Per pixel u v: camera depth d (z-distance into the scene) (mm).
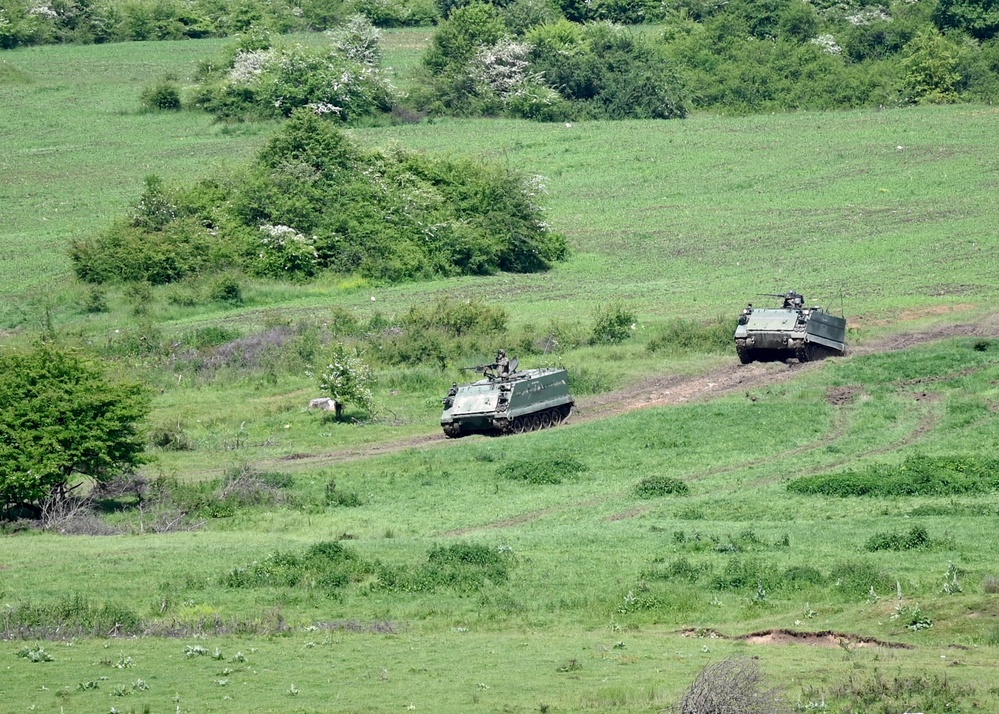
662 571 109562
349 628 98625
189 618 100938
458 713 76375
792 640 92562
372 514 139125
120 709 77875
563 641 93688
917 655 86625
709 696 71062
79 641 94875
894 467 142875
